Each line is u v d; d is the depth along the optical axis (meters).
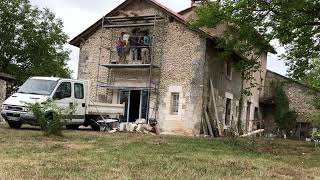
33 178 6.12
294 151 15.39
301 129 35.06
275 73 36.25
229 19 18.25
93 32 26.55
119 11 25.59
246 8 17.67
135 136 17.14
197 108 23.27
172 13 24.05
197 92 23.36
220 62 25.67
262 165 9.57
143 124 21.56
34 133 14.84
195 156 10.53
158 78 24.31
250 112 32.75
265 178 7.55
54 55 44.69
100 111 20.62
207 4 18.72
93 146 11.53
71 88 18.88
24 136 13.42
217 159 10.16
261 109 36.00
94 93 26.03
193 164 8.80
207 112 24.09
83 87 19.61
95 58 26.31
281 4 16.83
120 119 23.48
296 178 7.91
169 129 23.67
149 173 7.14
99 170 7.21
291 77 19.98
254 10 17.70
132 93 25.23
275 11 17.44
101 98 25.75
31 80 18.53
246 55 20.73
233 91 28.33
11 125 17.70
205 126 23.84
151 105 24.28
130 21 25.59
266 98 35.03
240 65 20.06
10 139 12.17
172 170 7.67
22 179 5.97
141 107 24.69
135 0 25.30
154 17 24.42
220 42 20.53
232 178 7.25
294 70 19.81
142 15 24.86
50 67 43.34
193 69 23.61
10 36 41.66
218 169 8.30
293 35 18.25
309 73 24.86
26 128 17.92
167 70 24.17
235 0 17.95
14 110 16.83
